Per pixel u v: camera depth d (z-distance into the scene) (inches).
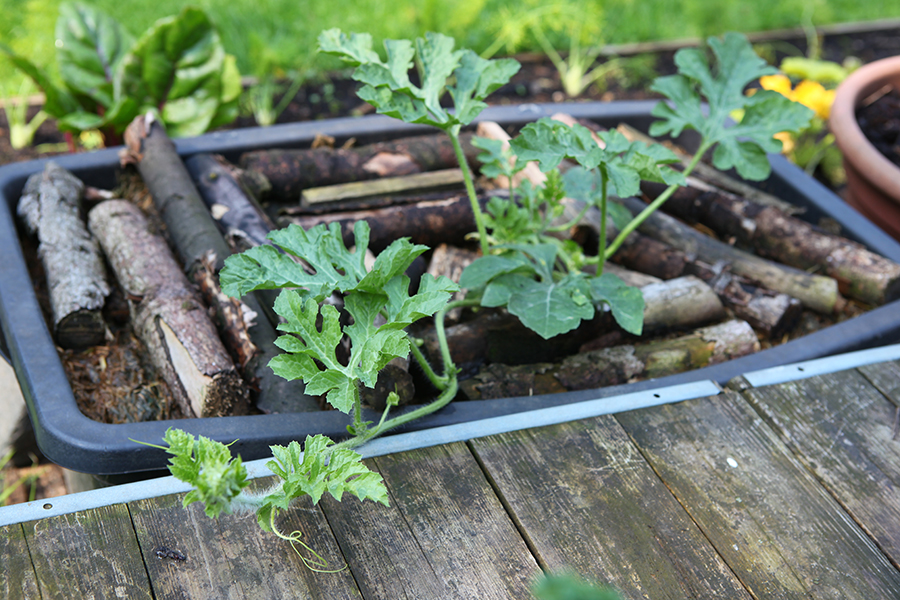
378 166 64.9
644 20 110.4
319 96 91.0
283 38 92.7
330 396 44.0
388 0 99.2
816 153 84.7
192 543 43.4
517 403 49.8
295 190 63.7
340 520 44.5
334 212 60.8
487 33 99.8
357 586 43.0
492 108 69.6
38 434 47.4
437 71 53.1
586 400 49.6
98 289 54.6
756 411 49.5
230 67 69.9
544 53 102.9
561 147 49.6
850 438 48.6
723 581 43.9
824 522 45.7
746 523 45.5
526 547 44.3
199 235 56.7
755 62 59.5
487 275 52.2
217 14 93.4
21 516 43.6
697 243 62.8
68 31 69.5
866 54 113.1
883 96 76.5
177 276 55.4
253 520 44.1
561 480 46.3
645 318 57.2
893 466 47.8
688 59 59.4
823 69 87.0
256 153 63.9
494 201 57.2
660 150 50.7
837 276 60.9
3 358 56.9
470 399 53.4
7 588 42.1
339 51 52.3
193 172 62.0
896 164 71.7
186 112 69.5
